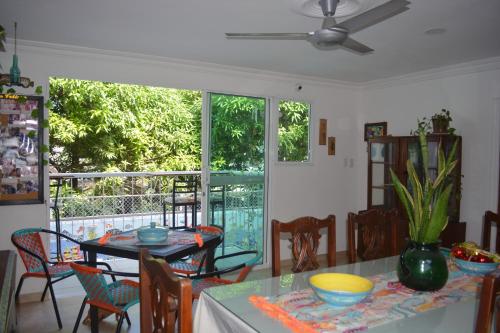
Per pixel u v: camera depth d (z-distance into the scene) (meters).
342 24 1.88
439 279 1.56
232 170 4.17
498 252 2.53
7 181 3.21
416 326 1.29
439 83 4.09
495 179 3.64
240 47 3.30
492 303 1.02
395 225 2.44
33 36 3.03
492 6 2.37
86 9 2.44
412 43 3.15
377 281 1.75
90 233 5.41
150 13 2.51
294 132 4.59
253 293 1.60
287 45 3.22
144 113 8.12
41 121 3.30
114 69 3.54
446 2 2.30
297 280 1.78
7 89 3.15
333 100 4.85
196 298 2.42
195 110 8.76
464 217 3.88
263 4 2.33
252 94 4.25
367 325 1.29
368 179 4.44
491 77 3.64
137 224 5.83
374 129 4.85
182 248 2.47
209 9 2.42
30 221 3.31
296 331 1.25
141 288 1.45
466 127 3.86
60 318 2.93
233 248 4.18
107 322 2.90
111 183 5.89
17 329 2.72
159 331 1.27
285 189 4.51
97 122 7.66
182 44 3.23
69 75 3.37
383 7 1.72
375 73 4.33
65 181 5.60
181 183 6.18
